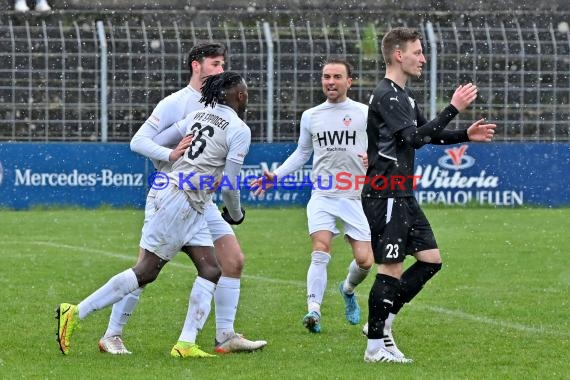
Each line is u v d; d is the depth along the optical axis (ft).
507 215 176.55
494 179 189.57
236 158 64.18
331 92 81.15
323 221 79.46
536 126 189.57
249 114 187.21
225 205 66.59
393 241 62.23
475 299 90.84
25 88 185.16
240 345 66.49
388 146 62.08
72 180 186.39
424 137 60.23
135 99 186.09
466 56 185.98
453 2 224.12
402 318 80.53
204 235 64.95
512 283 101.55
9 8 211.82
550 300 90.38
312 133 81.66
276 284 100.73
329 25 208.13
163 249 63.16
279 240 140.87
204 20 214.28
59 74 188.75
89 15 213.66
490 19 214.28
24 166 185.47
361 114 80.64
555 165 189.98
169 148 67.97
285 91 185.98
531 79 189.67
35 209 185.78
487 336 72.38
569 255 124.88
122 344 66.49
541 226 159.22
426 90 184.96
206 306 64.44
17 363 61.93
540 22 215.31
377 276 62.90
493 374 58.49
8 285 98.58
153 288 97.19
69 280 102.58
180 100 67.97
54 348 67.41
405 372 59.00
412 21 207.82
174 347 64.80
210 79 64.85
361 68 186.60
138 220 168.76
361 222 79.15
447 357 64.34
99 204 187.01
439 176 188.96
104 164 186.60
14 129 188.34
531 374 58.54
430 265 64.03
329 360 63.41
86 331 74.23
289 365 61.52
